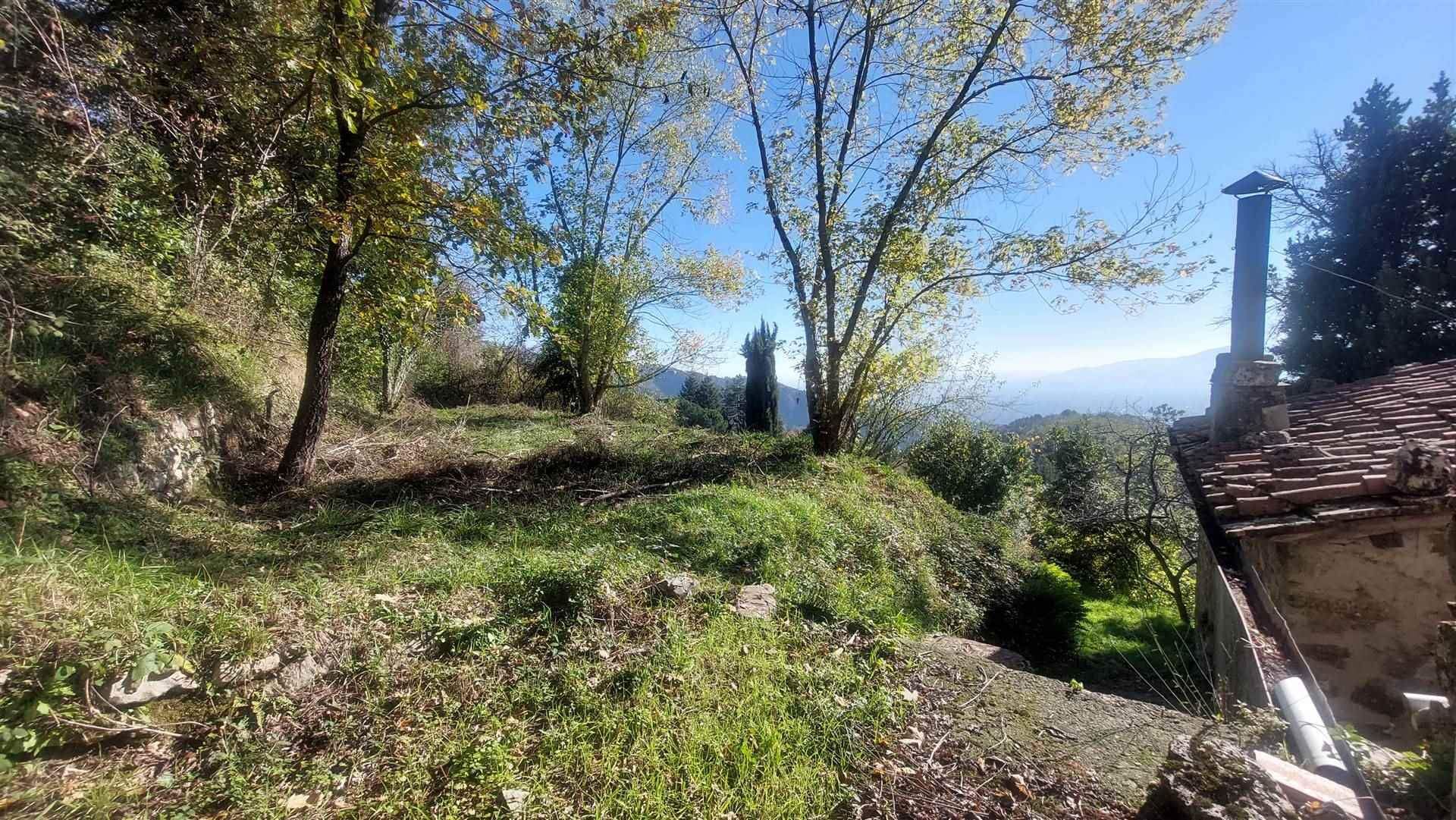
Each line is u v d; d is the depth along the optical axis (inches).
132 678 94.5
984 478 546.9
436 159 237.6
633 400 860.0
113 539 148.3
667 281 738.2
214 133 203.0
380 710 111.3
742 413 893.8
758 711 118.9
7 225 166.4
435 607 147.2
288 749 101.2
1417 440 175.9
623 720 112.8
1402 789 85.4
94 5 190.5
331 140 240.8
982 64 395.9
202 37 187.6
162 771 94.0
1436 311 402.3
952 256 432.1
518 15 213.5
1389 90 449.4
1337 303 466.9
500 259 246.7
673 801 96.1
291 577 154.8
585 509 264.7
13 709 89.8
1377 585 172.7
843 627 169.3
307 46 183.3
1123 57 363.6
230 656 110.3
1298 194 490.9
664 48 560.4
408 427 410.9
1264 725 108.1
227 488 237.8
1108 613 414.0
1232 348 245.1
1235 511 186.1
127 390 200.1
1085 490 566.3
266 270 285.7
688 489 309.9
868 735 118.2
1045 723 128.3
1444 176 415.5
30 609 100.0
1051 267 401.1
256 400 282.7
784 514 271.6
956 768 111.4
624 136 689.6
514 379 822.5
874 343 472.1
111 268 223.8
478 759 99.4
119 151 194.5
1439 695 165.9
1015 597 302.2
